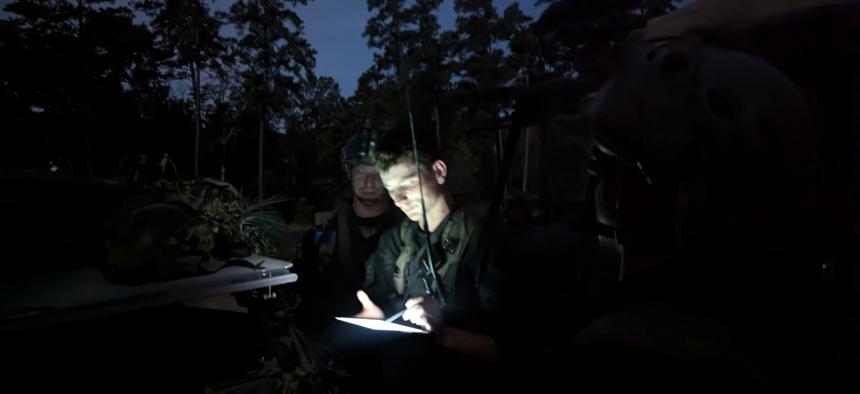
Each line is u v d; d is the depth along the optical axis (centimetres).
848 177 41
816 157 41
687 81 44
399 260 166
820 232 41
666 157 43
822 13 41
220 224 199
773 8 45
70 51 1592
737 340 41
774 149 41
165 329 174
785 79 43
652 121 44
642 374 40
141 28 1691
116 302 148
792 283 43
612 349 43
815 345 42
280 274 186
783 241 42
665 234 46
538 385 47
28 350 146
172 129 1739
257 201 242
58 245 179
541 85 64
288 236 339
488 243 119
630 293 48
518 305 93
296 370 175
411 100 79
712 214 42
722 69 44
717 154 41
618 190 50
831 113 42
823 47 42
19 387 142
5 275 167
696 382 39
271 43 1769
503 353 98
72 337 154
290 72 1806
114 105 1627
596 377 43
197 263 178
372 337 183
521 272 88
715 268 44
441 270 144
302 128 1864
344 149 219
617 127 47
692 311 44
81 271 176
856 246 41
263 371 172
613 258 68
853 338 43
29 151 1310
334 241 211
